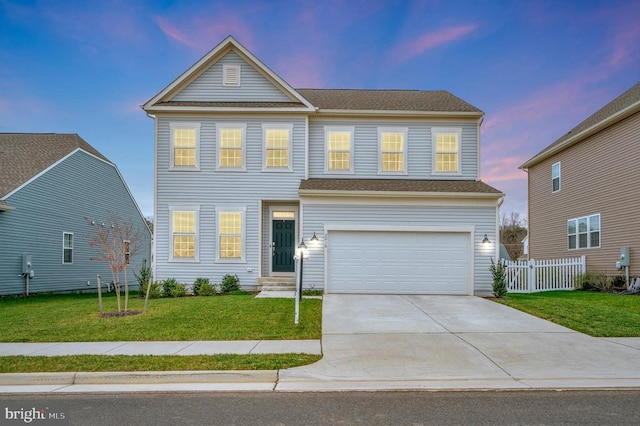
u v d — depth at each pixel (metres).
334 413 4.72
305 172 16.11
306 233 14.91
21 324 9.43
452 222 14.95
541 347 7.57
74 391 5.55
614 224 17.50
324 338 8.20
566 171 21.28
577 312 10.60
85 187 22.42
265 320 9.69
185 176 16.02
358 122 16.77
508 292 16.30
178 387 5.69
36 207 18.97
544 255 23.48
